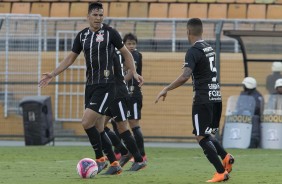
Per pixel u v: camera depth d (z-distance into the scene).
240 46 58.00
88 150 52.25
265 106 56.25
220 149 31.47
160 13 72.06
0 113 63.97
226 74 62.84
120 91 35.53
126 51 32.06
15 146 57.28
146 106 63.09
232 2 72.12
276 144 55.53
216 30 58.84
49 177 32.09
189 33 30.03
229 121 56.41
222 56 62.81
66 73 63.47
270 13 71.50
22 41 63.56
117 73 35.72
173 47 62.81
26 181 30.25
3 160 43.06
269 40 57.56
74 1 73.00
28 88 63.78
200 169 37.03
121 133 35.75
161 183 29.38
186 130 62.75
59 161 42.47
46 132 58.88
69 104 63.47
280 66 58.59
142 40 62.84
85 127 31.78
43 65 63.66
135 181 30.02
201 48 29.55
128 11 72.25
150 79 62.91
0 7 73.56
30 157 45.56
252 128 55.94
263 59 57.72
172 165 39.84
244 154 49.22
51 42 63.56
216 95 29.70
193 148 55.50
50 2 73.31
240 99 56.50
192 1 72.44
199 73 29.55
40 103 58.41
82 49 32.00
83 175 31.28
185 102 62.72
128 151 38.22
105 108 31.55
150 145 59.84
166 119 62.94
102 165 32.38
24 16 63.00
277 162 42.31
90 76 31.61
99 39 31.42
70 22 63.38
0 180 30.78
